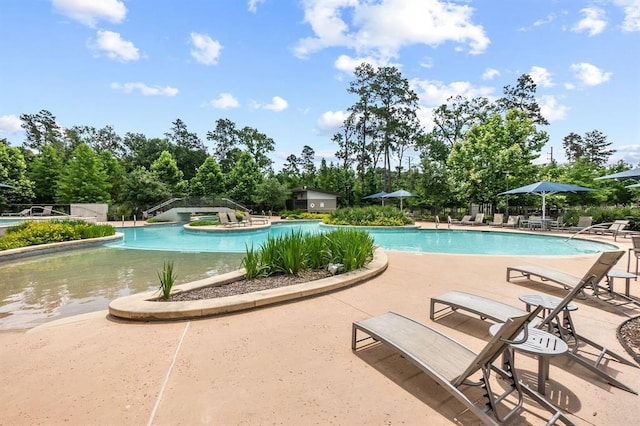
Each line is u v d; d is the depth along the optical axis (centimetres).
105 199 2766
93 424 198
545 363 247
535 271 528
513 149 1958
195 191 3425
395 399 227
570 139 5238
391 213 1892
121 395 229
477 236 1529
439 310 411
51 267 786
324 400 225
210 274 713
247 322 373
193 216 2470
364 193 3428
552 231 1484
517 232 1484
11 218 1798
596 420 206
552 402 224
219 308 395
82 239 1152
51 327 363
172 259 899
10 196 2416
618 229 1185
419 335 277
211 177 3447
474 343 323
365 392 235
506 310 343
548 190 1462
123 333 343
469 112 3083
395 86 3212
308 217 2697
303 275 568
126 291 575
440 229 1669
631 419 207
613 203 2555
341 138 3816
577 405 221
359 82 3322
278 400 224
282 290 459
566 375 261
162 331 347
